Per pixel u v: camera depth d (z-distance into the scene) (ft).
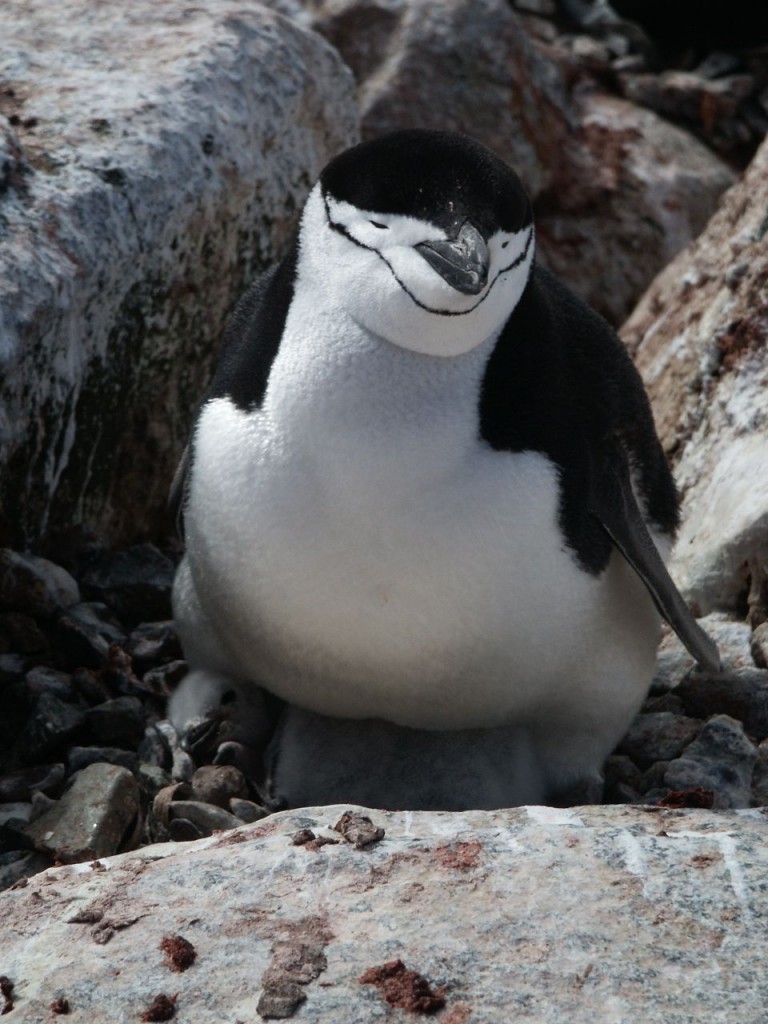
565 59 78.38
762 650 38.09
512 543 30.32
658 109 79.00
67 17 48.67
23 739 36.17
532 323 31.24
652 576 32.07
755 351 44.93
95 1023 23.44
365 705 33.58
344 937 24.57
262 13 51.19
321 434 30.22
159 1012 23.44
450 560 30.19
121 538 45.85
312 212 31.14
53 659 39.27
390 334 29.71
